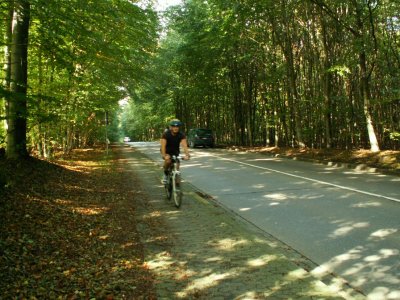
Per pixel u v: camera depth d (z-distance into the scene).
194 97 38.06
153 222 7.58
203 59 30.72
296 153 22.72
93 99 20.73
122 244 6.12
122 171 15.99
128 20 11.73
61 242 5.91
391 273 4.85
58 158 19.19
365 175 13.77
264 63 28.17
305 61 27.80
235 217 8.12
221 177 14.08
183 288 4.46
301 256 5.62
